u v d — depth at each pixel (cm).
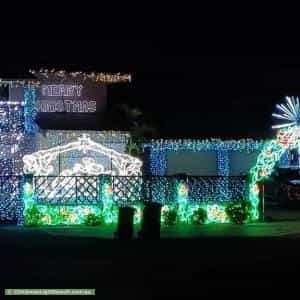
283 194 3212
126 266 1478
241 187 2394
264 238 1936
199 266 1473
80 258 1580
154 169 3791
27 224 2242
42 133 2727
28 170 2628
